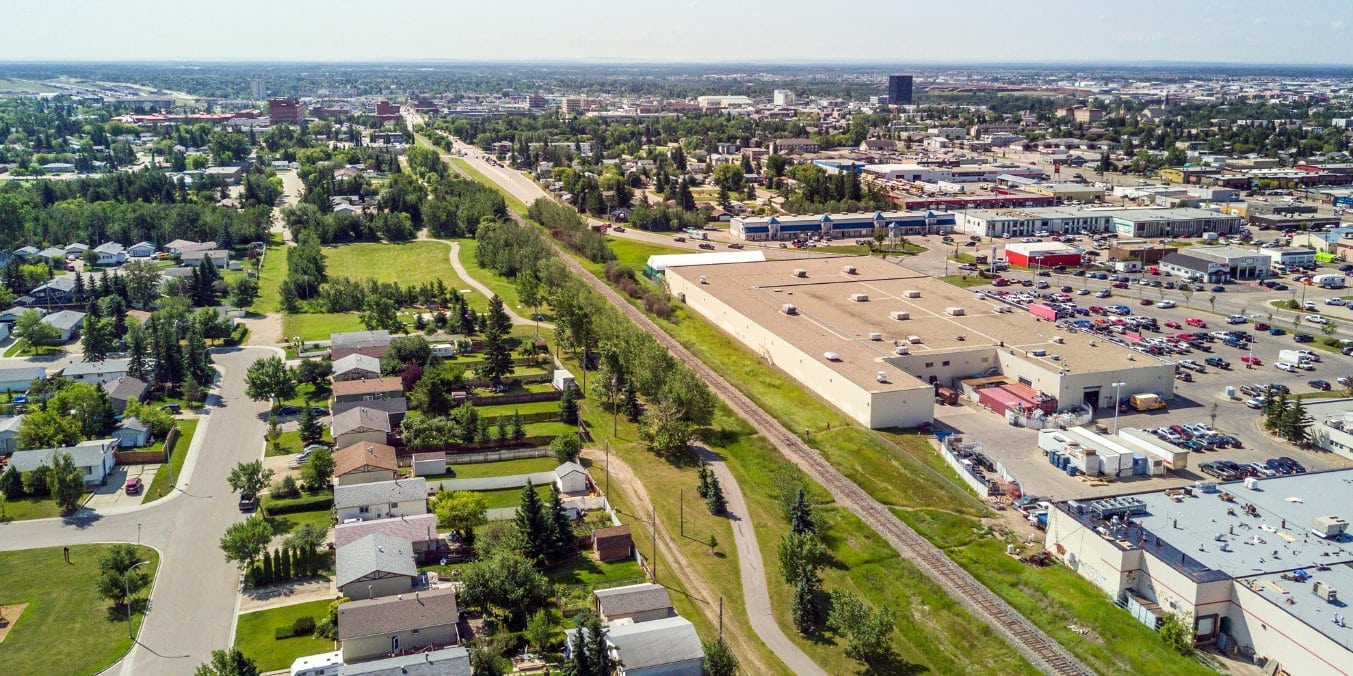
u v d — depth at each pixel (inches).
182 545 5246.1
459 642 4286.4
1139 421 7027.6
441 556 5073.8
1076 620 4562.0
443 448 6368.1
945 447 6446.9
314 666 4018.2
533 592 4611.2
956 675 4249.5
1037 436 6756.9
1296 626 4030.5
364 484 5477.4
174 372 7647.6
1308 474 5536.4
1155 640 4367.6
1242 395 7568.9
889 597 4827.8
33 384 7229.3
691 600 4788.4
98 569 4980.3
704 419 6820.9
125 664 4205.2
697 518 5649.6
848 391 7121.1
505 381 7667.3
